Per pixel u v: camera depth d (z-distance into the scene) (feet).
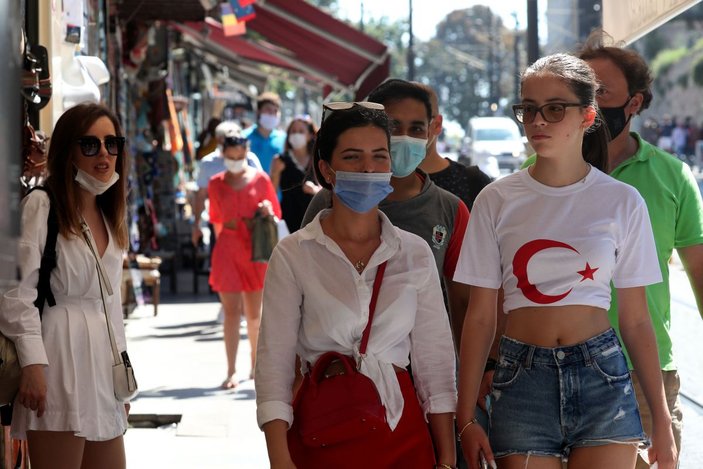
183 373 39.83
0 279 9.73
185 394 36.19
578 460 15.79
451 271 18.69
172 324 51.37
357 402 14.82
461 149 179.73
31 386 17.48
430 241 18.38
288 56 76.02
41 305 18.15
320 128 15.70
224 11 57.31
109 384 18.57
